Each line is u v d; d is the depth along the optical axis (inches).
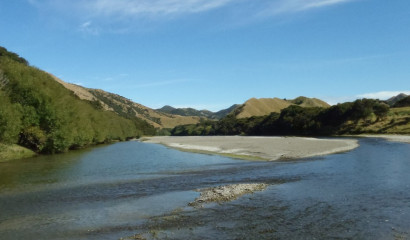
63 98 2815.0
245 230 581.9
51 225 639.1
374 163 1457.9
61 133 2438.5
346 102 6235.2
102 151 2876.5
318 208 718.5
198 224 624.7
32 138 2246.6
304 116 6934.1
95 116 4121.6
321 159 1685.5
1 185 1103.6
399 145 2598.4
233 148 2640.3
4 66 2329.0
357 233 552.7
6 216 708.0
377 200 775.7
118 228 613.3
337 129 5777.6
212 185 1061.1
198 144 3602.4
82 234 581.9
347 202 764.6
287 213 684.7
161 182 1144.2
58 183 1142.3
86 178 1259.8
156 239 546.0
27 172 1433.3
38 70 2726.4
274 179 1128.2
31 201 853.8
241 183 1075.9
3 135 1855.3
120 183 1135.0
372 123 5329.7
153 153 2566.4
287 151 2165.4
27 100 2281.0
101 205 803.4
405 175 1115.3
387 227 579.5
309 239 530.3
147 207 775.1
